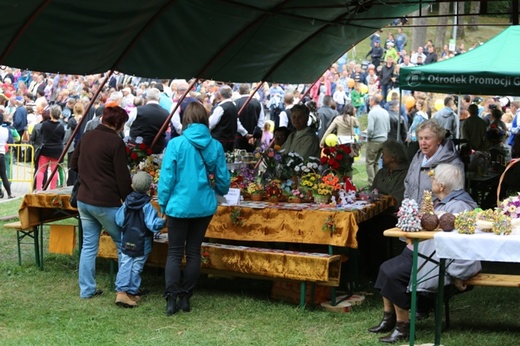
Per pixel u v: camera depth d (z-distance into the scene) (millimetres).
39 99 21109
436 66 10898
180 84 14617
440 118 15938
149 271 8602
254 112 13906
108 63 9641
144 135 12164
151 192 8180
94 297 7504
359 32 12781
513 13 10773
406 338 6016
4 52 8094
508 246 5055
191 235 6945
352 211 6977
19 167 17625
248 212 7305
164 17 9180
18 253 9008
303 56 12719
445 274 5832
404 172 8281
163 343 6066
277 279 7137
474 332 6281
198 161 6727
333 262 6945
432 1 10648
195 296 7535
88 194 7172
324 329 6457
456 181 5789
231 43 10742
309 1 10312
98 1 8023
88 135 7293
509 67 10438
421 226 5379
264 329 6480
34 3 7434
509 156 13422
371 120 15523
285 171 8070
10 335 6230
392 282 5980
